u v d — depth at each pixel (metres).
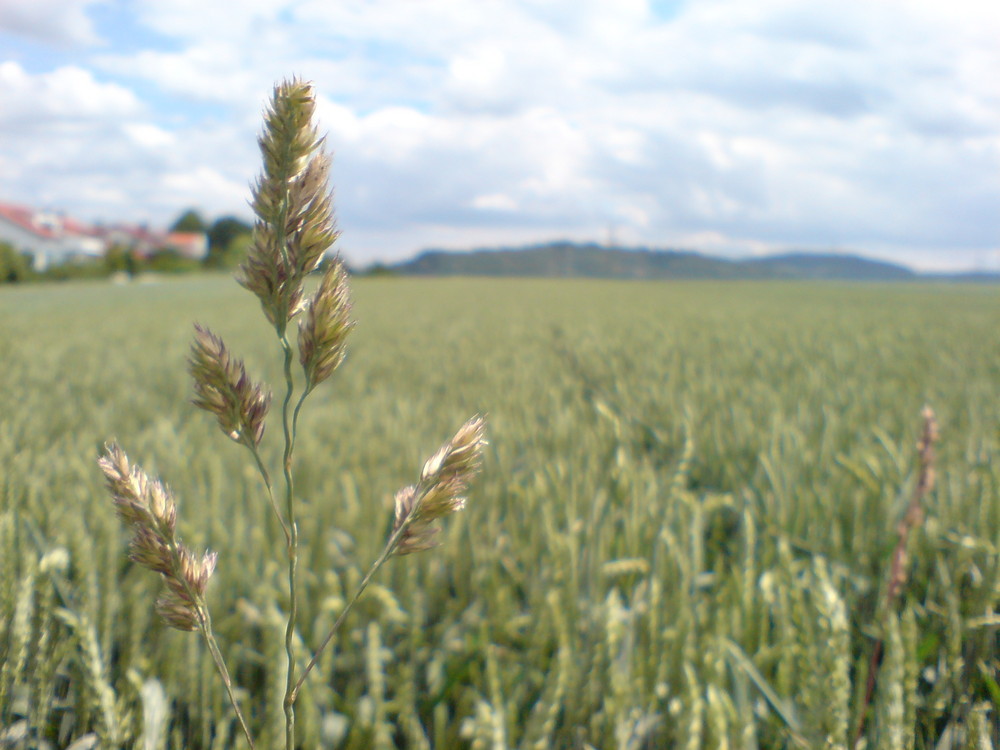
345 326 0.22
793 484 0.85
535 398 1.76
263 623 0.53
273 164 0.21
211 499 0.82
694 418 1.25
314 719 0.44
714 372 2.22
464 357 2.65
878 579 0.66
